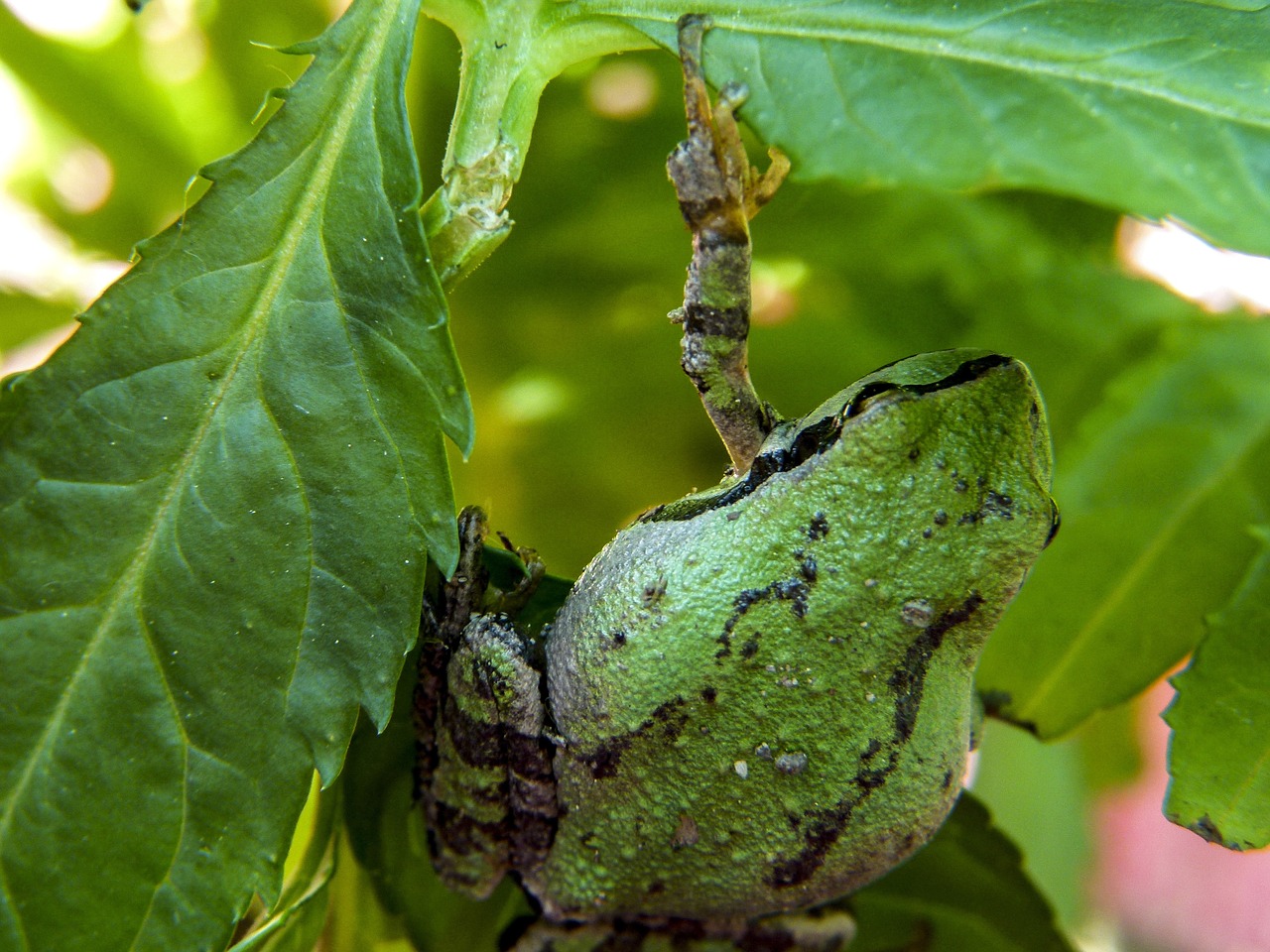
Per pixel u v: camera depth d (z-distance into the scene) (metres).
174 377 0.10
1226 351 0.13
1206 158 0.10
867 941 0.13
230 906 0.10
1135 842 0.25
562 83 0.14
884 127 0.10
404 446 0.10
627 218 0.14
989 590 0.11
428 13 0.10
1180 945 0.24
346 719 0.10
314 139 0.10
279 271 0.10
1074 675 0.12
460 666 0.11
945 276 0.14
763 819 0.11
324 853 0.11
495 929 0.12
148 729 0.10
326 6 0.15
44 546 0.10
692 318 0.11
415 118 0.13
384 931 0.12
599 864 0.11
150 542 0.10
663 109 0.14
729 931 0.12
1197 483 0.12
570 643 0.11
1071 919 0.15
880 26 0.10
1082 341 0.14
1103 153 0.10
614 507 0.15
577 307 0.15
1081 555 0.12
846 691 0.11
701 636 0.11
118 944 0.10
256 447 0.10
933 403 0.11
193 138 0.15
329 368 0.10
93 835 0.10
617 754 0.11
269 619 0.10
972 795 0.12
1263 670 0.10
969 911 0.13
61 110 0.14
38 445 0.10
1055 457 0.13
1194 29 0.10
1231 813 0.10
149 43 0.15
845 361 0.14
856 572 0.11
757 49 0.10
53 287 0.15
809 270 0.15
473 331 0.15
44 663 0.10
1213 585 0.12
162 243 0.10
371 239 0.10
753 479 0.11
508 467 0.15
